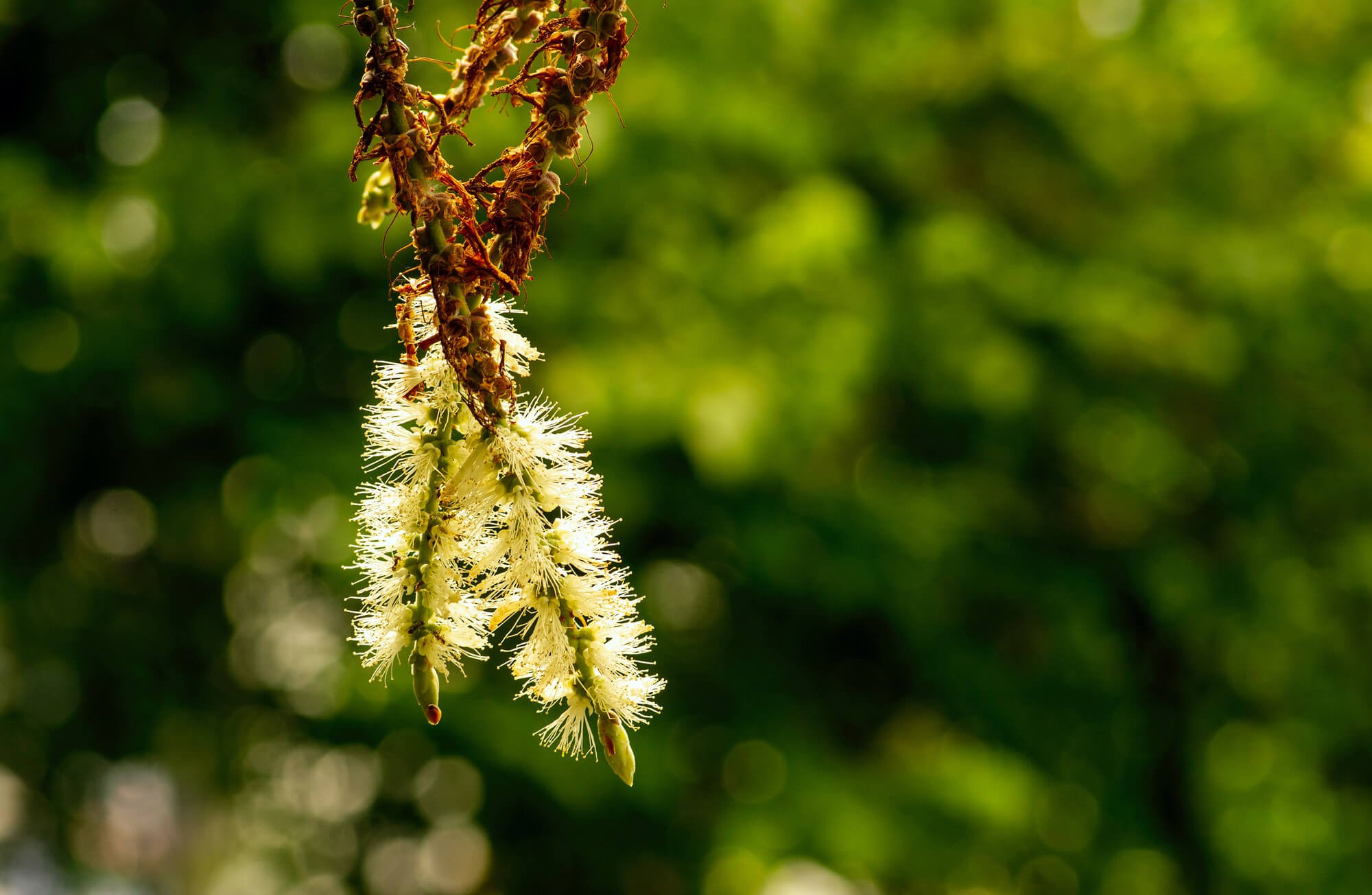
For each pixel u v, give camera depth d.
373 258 4.53
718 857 5.14
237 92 4.91
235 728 5.81
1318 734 6.04
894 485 5.48
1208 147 5.76
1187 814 6.35
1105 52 5.64
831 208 4.45
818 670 6.02
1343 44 5.81
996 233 5.38
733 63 4.76
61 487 5.37
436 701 1.10
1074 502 6.34
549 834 5.59
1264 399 5.95
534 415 1.18
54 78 5.25
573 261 4.59
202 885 7.27
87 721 5.68
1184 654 6.40
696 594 5.71
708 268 4.60
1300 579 5.88
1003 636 6.18
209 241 4.50
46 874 6.55
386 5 1.12
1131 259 5.52
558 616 1.12
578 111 1.17
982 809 5.02
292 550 5.23
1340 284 5.59
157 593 5.67
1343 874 6.12
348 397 5.21
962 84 5.60
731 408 4.16
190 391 4.94
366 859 6.28
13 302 4.69
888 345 4.94
